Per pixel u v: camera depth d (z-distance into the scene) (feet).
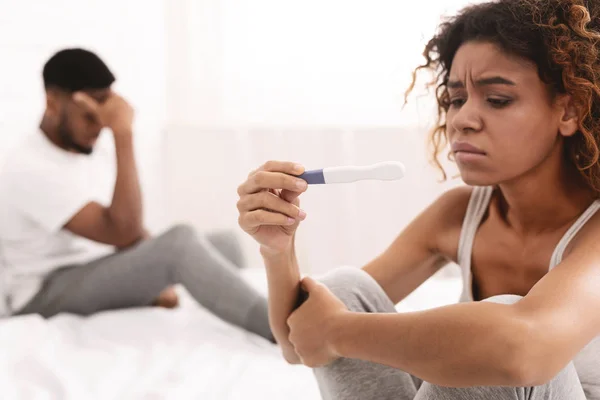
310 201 8.63
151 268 5.18
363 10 8.57
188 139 8.96
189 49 8.93
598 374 2.38
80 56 5.45
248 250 8.81
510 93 2.33
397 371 2.43
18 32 7.33
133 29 8.70
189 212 9.00
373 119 8.62
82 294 5.24
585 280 2.05
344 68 8.66
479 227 2.81
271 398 3.72
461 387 2.01
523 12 2.32
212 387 3.85
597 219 2.39
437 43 2.93
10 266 5.44
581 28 2.33
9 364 4.02
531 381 1.89
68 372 3.99
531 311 1.95
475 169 2.39
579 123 2.36
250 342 4.77
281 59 8.82
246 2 8.84
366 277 2.71
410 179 8.46
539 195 2.52
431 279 6.66
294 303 2.72
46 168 5.33
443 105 2.99
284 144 8.77
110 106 5.51
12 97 7.19
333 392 2.47
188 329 4.93
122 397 3.66
